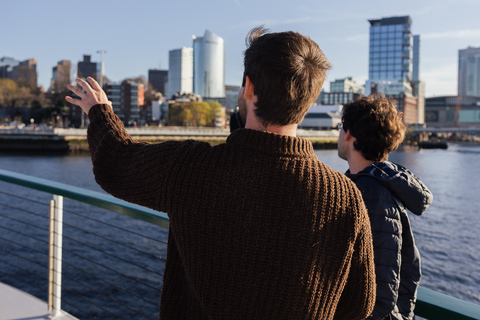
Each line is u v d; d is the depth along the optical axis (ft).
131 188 3.65
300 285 3.21
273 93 3.31
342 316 3.67
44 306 8.64
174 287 3.79
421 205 4.74
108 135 4.03
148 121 400.67
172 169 3.46
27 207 69.92
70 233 53.57
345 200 3.34
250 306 3.26
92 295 34.09
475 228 72.84
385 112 5.25
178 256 3.82
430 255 56.39
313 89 3.38
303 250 3.21
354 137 5.45
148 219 6.66
